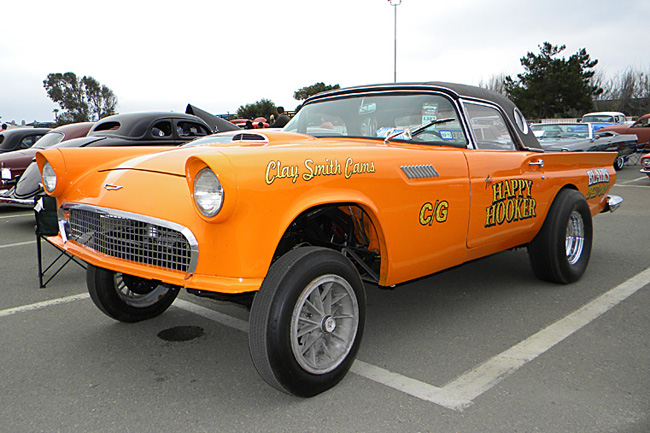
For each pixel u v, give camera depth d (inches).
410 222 117.0
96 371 115.6
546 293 167.2
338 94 157.2
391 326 140.8
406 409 97.9
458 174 128.7
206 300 166.1
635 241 241.0
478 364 116.7
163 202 97.7
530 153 156.7
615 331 134.8
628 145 616.7
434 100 143.3
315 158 99.0
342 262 102.2
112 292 138.3
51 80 2856.8
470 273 192.5
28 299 167.5
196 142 214.2
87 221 114.1
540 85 1839.3
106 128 345.7
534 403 99.5
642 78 2364.7
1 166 339.0
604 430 90.4
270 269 96.0
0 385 109.3
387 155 113.3
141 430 92.2
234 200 86.8
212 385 108.7
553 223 165.0
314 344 100.7
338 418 95.1
